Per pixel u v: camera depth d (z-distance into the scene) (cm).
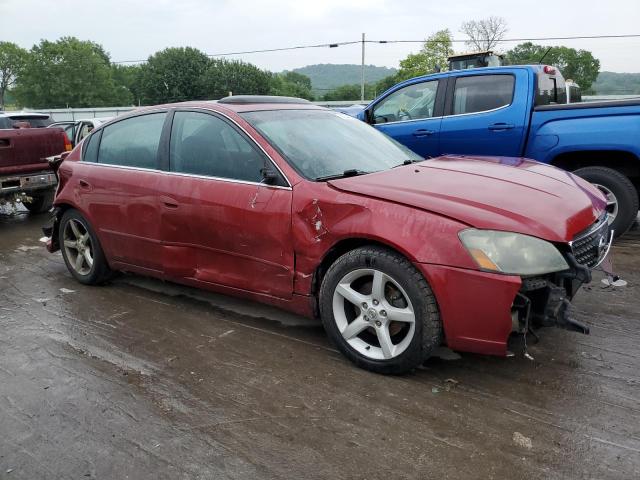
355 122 462
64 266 582
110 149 472
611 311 410
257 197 361
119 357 361
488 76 631
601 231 343
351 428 276
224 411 294
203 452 261
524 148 607
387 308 316
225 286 391
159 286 499
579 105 570
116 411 297
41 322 424
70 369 346
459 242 289
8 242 711
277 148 367
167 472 248
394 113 712
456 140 650
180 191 400
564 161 606
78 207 482
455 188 329
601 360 336
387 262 307
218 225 379
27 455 262
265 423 282
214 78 7812
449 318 296
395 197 315
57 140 836
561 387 307
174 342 381
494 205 306
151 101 8006
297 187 347
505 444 260
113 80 9869
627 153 554
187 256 410
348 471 245
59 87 9181
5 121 1300
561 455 251
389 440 265
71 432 280
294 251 347
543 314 293
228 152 386
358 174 364
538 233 290
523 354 346
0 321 428
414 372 329
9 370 346
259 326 404
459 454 254
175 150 417
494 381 316
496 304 284
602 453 251
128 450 264
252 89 7944
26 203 908
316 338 380
